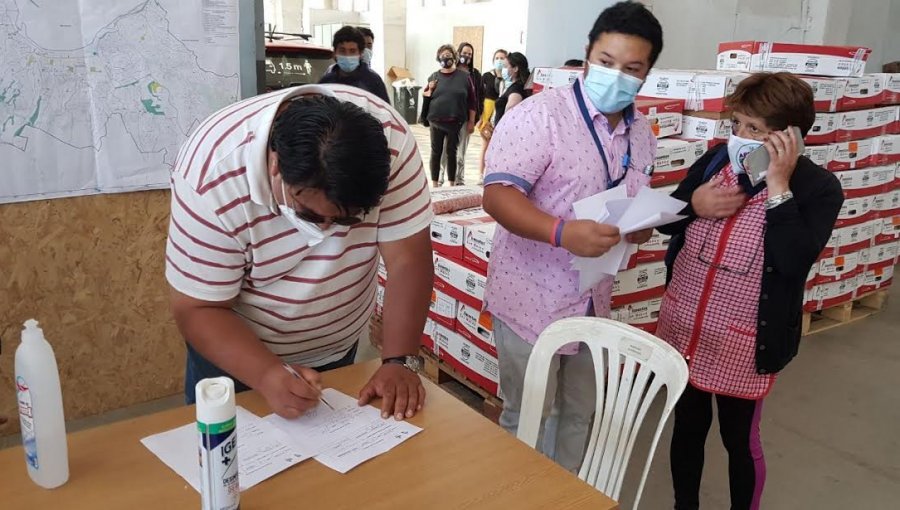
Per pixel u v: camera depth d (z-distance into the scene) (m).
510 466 1.18
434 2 14.66
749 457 1.89
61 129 2.34
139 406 2.75
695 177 1.92
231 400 0.95
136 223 2.58
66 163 2.38
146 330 2.71
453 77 6.55
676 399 1.33
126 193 2.54
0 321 2.39
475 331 2.71
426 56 15.05
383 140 0.99
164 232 2.66
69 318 2.53
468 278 2.68
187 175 1.17
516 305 1.83
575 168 1.68
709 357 1.84
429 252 1.46
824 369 3.34
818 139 3.31
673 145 2.74
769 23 6.08
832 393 3.09
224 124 1.18
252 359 1.26
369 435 1.24
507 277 1.84
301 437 1.22
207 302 1.26
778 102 1.63
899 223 3.98
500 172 1.69
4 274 2.36
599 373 1.52
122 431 1.22
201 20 2.50
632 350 1.47
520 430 1.56
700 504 2.28
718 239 1.80
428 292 1.45
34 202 2.36
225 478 0.96
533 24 5.73
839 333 3.80
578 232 1.54
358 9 16.38
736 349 1.79
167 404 2.77
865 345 3.64
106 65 2.37
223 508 0.97
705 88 2.85
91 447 1.16
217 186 1.14
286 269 1.30
